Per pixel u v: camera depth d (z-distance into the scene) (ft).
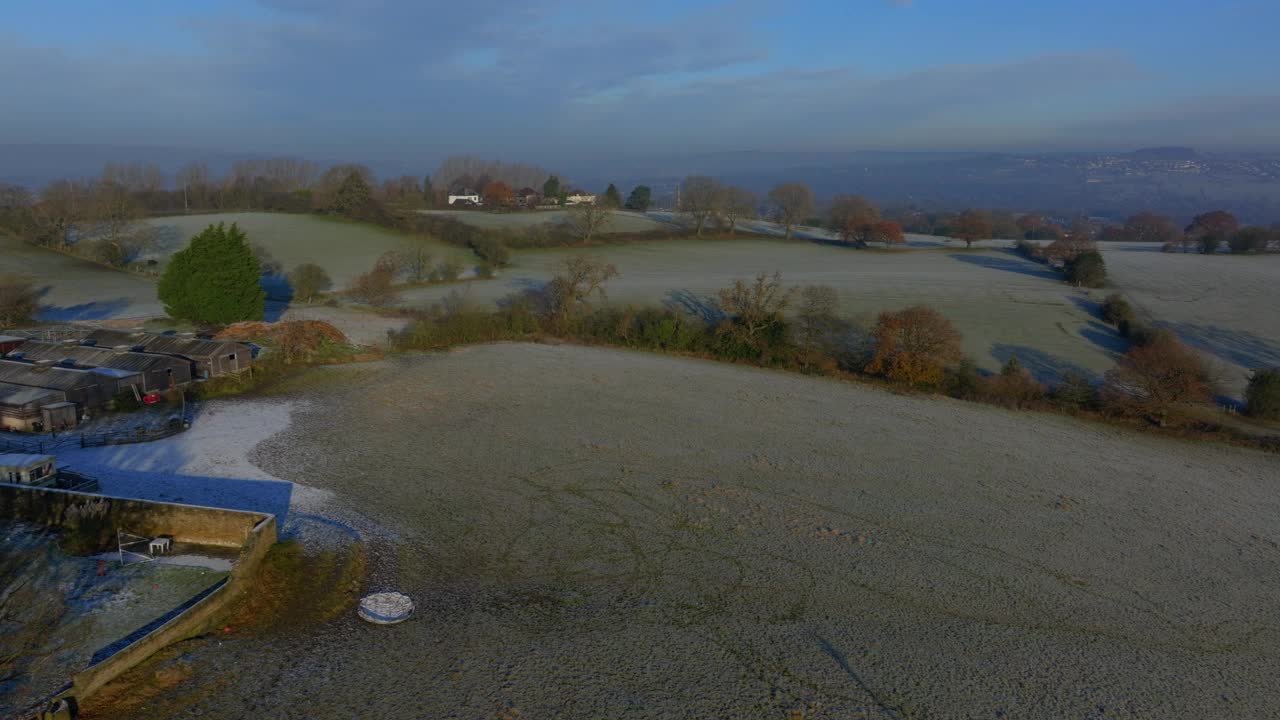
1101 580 101.65
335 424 148.15
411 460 131.64
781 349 208.74
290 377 177.99
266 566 92.22
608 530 108.88
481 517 111.34
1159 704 77.30
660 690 75.25
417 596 90.27
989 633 88.22
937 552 106.83
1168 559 108.27
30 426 136.87
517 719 70.23
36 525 101.86
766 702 74.33
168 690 71.41
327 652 78.74
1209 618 93.91
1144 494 130.72
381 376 182.50
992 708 75.36
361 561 97.09
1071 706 76.28
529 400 168.35
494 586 93.25
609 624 86.17
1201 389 164.45
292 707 70.28
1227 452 153.58
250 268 219.41
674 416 161.17
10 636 77.77
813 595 94.32
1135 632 90.12
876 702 75.25
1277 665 84.94
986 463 141.69
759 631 86.22
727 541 107.04
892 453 144.66
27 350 173.06
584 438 145.59
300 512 109.60
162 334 184.65
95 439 133.28
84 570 91.40
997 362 209.15
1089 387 178.50
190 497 112.57
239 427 144.15
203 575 91.30
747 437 149.89
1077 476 137.49
